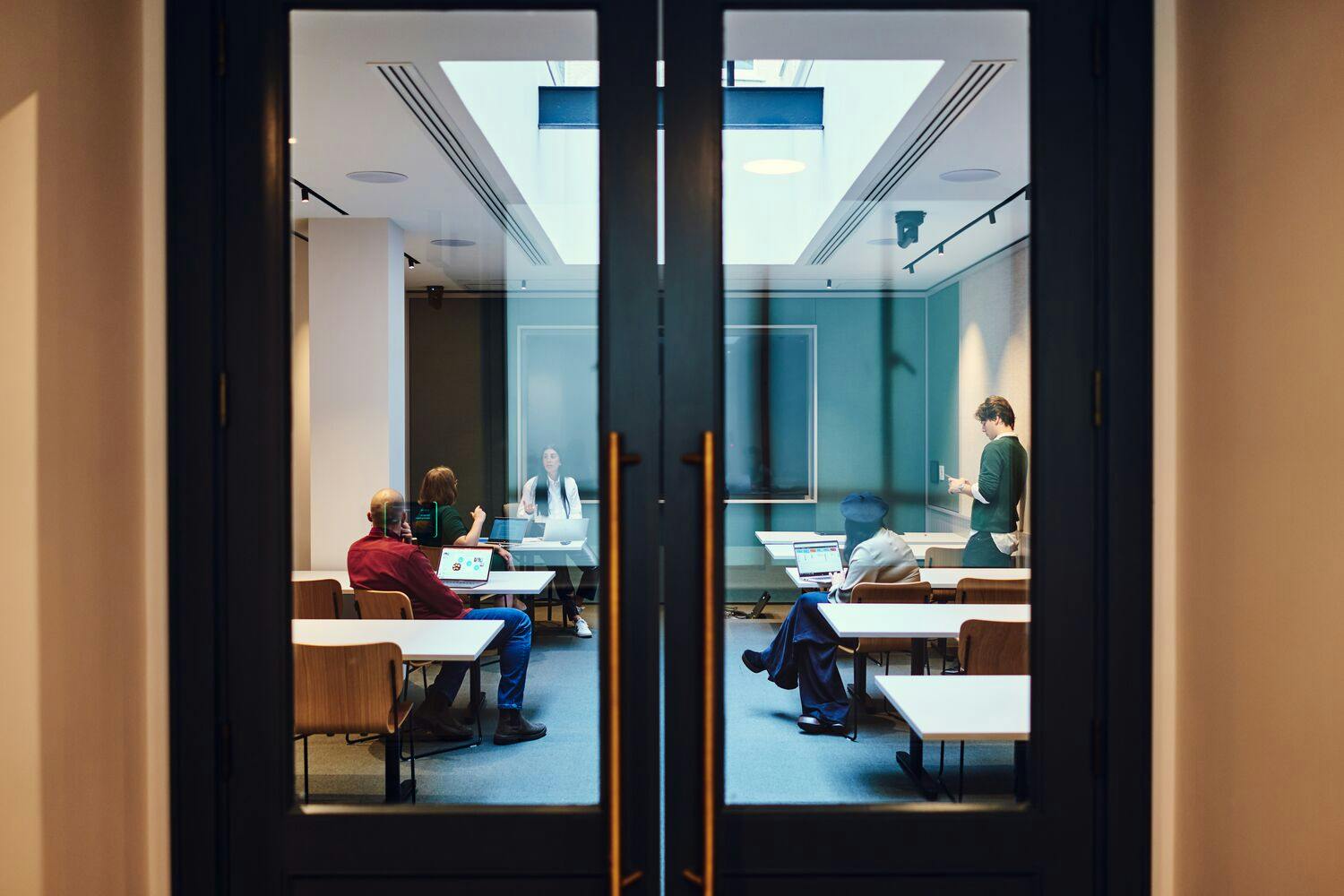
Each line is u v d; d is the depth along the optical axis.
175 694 1.41
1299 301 1.28
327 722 2.43
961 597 1.94
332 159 3.34
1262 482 1.32
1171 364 1.39
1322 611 1.27
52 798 1.35
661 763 1.43
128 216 1.39
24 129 1.31
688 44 1.43
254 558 1.42
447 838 1.42
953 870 1.42
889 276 2.77
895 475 2.72
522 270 1.89
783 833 1.42
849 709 2.22
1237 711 1.35
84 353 1.36
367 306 4.48
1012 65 1.54
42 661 1.34
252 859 1.42
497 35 1.66
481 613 3.22
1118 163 1.41
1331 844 1.27
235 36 1.42
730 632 1.69
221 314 1.42
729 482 1.68
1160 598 1.40
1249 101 1.33
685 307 1.43
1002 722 1.69
